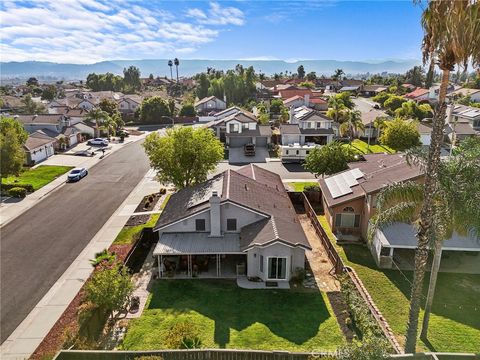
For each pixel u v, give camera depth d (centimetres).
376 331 1805
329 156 4009
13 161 4162
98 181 4706
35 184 4556
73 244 2983
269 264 2398
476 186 1695
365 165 3572
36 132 6306
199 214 2631
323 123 6288
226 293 2316
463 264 2628
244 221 2658
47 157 5981
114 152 6372
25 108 10631
